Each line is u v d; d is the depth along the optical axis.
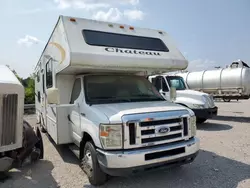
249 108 16.77
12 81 3.80
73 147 5.17
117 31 4.98
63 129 5.34
